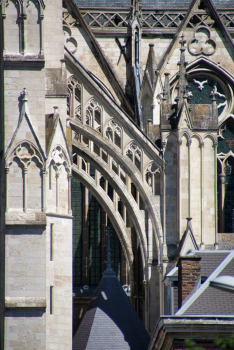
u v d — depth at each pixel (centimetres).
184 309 14375
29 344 17688
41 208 18150
